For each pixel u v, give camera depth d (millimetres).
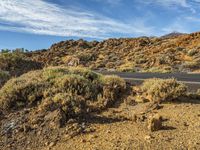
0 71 15352
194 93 11000
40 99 9945
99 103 10180
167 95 9875
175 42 53844
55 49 73562
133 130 7719
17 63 18469
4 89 10320
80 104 9281
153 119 7652
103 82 11891
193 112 8719
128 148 6703
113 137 7398
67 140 7664
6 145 7832
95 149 6883
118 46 66500
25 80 11219
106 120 8703
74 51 70375
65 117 8531
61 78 11133
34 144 7730
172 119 8297
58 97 9289
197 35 54625
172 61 38375
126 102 10352
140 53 52625
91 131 7984
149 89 10539
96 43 75000
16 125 8602
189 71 30344
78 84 11031
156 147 6602
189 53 42125
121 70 32781
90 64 50344
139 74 23578
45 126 8344
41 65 19656
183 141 6785
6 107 9633
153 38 68000
